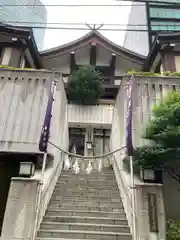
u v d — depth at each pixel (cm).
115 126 1162
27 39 1323
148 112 845
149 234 564
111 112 1577
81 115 1566
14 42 1341
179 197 753
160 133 629
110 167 1302
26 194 604
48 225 643
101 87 1583
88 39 1706
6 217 581
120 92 993
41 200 628
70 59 1727
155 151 627
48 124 666
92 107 1594
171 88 895
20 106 832
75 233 607
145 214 584
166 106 636
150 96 877
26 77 887
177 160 634
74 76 1581
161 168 688
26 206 593
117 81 1703
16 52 1339
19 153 762
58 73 905
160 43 1300
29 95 852
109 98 1739
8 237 561
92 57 1745
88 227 642
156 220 577
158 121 623
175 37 1280
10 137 778
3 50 1341
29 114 817
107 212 715
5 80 878
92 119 1557
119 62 1759
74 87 1564
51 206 745
